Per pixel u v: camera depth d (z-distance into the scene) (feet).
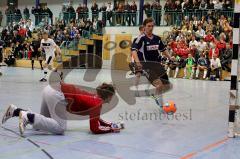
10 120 21.54
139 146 16.79
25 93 34.30
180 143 17.56
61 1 96.78
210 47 59.41
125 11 78.54
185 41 63.00
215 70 57.88
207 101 32.45
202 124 22.22
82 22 81.25
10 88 38.34
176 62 58.90
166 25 73.87
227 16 66.44
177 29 68.28
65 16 87.10
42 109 18.94
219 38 61.16
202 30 64.34
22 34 84.99
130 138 18.26
